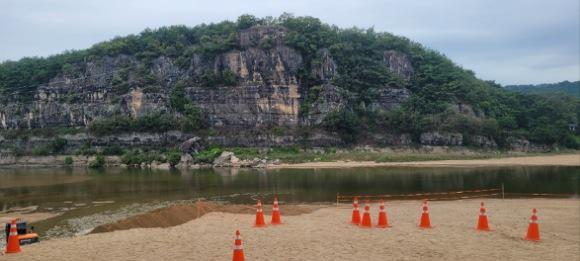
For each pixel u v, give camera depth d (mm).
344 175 76938
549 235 24172
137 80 152125
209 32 169250
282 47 152500
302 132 137500
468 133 137750
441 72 167125
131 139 140000
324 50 155250
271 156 121000
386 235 22891
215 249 19516
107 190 57188
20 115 156750
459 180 63969
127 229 25562
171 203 44969
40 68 168125
